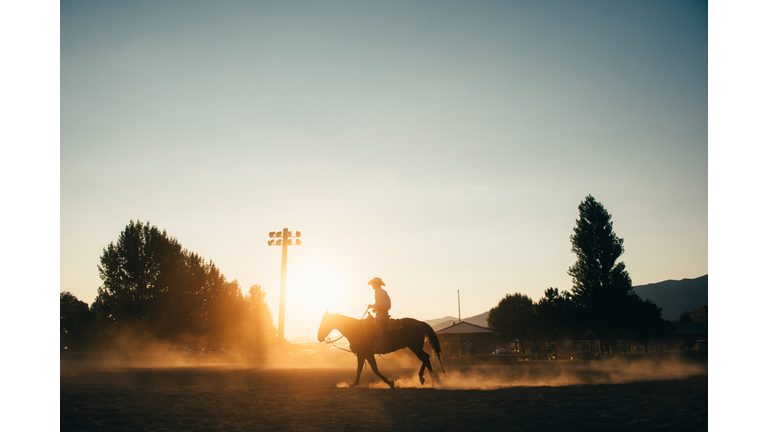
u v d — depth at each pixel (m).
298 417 7.33
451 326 40.06
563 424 6.79
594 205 49.16
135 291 52.69
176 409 8.08
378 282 12.65
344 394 10.24
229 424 6.78
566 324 54.38
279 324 33.06
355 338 12.36
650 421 6.89
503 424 6.79
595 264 47.97
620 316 46.00
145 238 54.09
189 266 59.22
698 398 9.09
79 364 25.59
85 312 63.88
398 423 6.86
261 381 13.96
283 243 34.62
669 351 34.31
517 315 70.31
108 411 7.82
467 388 11.82
